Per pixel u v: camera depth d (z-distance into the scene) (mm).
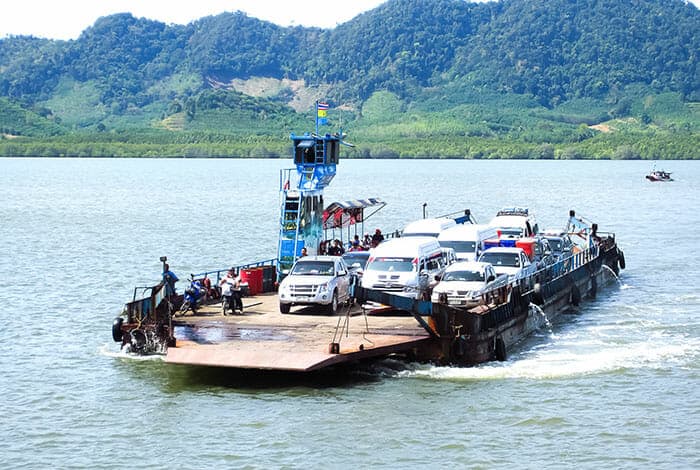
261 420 53125
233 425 52375
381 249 74188
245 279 78875
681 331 75938
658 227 171250
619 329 76812
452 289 67562
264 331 63625
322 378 60562
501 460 47656
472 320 62188
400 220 178625
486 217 193500
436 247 77750
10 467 46906
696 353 67750
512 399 56531
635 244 142250
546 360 65250
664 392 58094
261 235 148750
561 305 83875
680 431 51531
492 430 51594
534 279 77812
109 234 151500
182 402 56312
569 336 73812
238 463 47281
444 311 61938
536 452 48688
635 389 58719
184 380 60594
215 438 50500
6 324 77625
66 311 83438
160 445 49656
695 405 55656
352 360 57875
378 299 60688
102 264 114500
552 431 51500
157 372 62469
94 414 54375
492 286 69500
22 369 63562
